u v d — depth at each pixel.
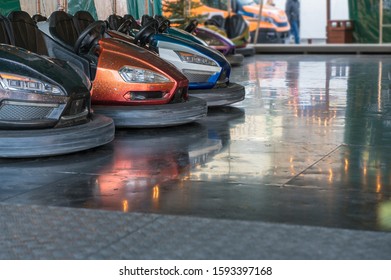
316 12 17.70
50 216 3.27
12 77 4.52
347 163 4.43
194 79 6.82
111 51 5.72
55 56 5.65
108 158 4.57
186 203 3.48
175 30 7.73
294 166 4.34
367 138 5.30
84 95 4.84
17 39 5.29
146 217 3.23
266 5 17.86
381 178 4.02
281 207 3.40
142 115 5.50
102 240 2.92
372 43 17.38
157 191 3.72
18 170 4.24
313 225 3.10
